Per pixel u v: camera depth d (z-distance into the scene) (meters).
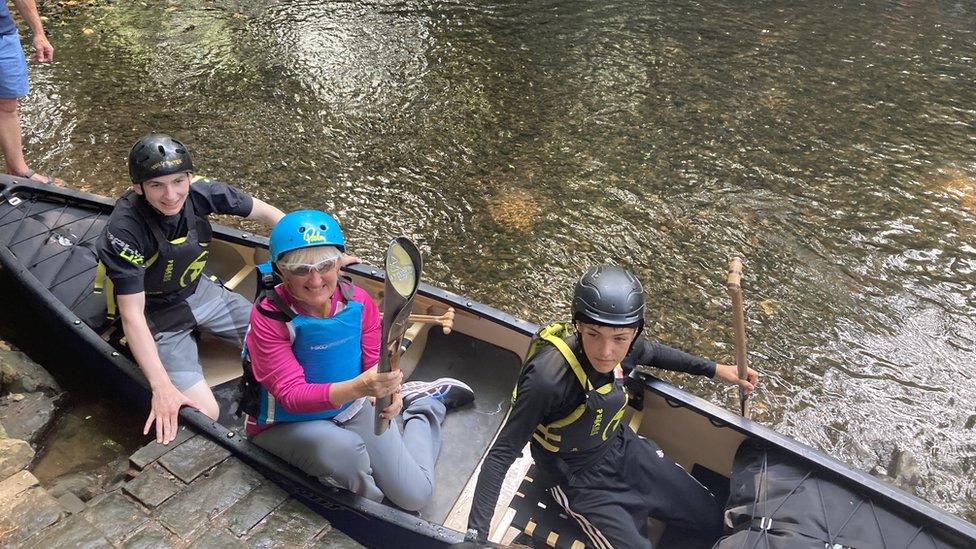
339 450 2.61
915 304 4.83
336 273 2.42
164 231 3.06
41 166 5.48
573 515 2.61
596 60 7.86
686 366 2.89
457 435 3.26
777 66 7.90
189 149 5.91
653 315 4.63
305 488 2.67
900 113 7.10
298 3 9.00
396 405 2.40
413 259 2.05
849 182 6.04
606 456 2.60
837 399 4.13
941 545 2.35
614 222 5.44
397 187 5.67
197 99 6.68
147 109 6.45
